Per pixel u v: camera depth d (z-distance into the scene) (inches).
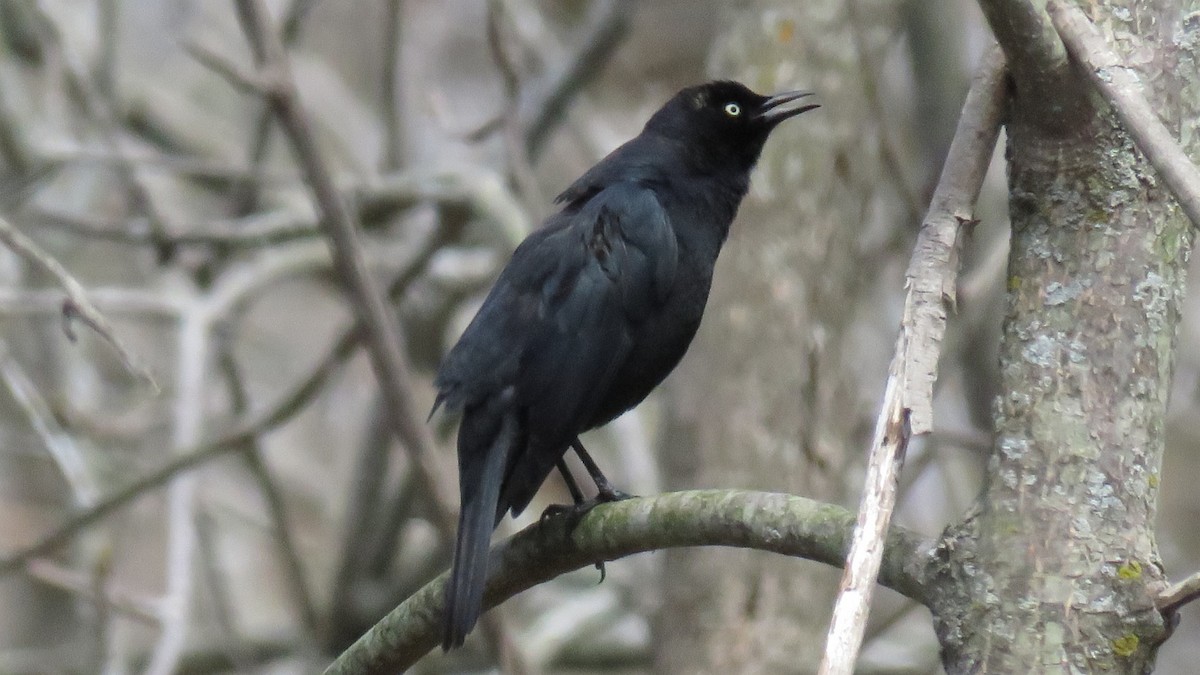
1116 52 190.9
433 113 596.4
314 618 617.3
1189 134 198.7
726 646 430.9
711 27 797.2
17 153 578.6
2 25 650.8
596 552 266.2
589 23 620.4
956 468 541.0
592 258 338.6
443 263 613.6
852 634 168.7
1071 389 191.2
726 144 371.6
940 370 477.1
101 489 612.1
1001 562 188.4
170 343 729.0
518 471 326.3
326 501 781.9
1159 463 192.2
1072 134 195.6
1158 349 192.5
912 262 200.5
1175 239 195.6
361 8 871.1
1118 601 183.8
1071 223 196.1
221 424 593.6
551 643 577.6
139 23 812.0
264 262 546.3
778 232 454.6
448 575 283.1
